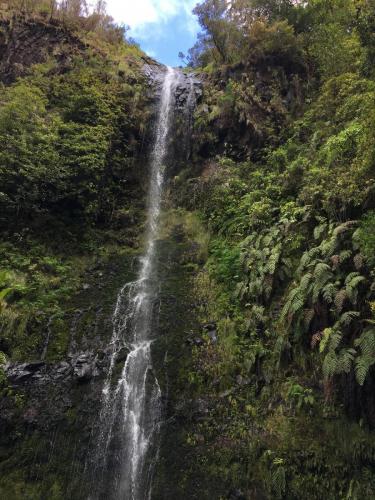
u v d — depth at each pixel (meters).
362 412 8.27
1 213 13.16
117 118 16.67
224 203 14.21
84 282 12.53
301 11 18.78
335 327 8.41
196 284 12.17
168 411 9.41
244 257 11.50
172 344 10.62
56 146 14.49
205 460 8.64
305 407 8.80
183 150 17.17
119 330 11.02
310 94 16.89
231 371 9.80
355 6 15.33
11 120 13.69
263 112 16.66
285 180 12.85
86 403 9.52
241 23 19.30
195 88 18.77
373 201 9.51
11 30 18.95
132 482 8.65
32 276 12.14
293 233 11.04
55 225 13.85
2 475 8.56
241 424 8.99
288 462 8.27
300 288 9.29
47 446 8.93
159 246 14.05
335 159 11.10
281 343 9.45
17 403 9.36
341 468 8.05
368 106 10.09
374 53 12.38
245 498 8.11
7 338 10.40
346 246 9.34
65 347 10.52
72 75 17.30
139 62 20.92
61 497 8.41
